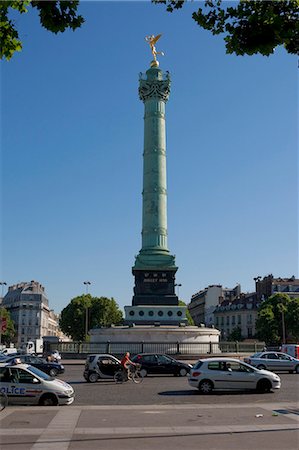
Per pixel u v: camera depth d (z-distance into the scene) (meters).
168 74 71.31
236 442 14.74
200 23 12.22
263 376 28.47
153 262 64.25
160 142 68.62
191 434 16.00
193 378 28.42
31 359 39.19
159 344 54.44
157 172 67.50
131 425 17.75
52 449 13.79
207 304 177.00
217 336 60.00
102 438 15.34
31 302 176.25
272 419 19.06
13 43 11.17
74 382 34.75
